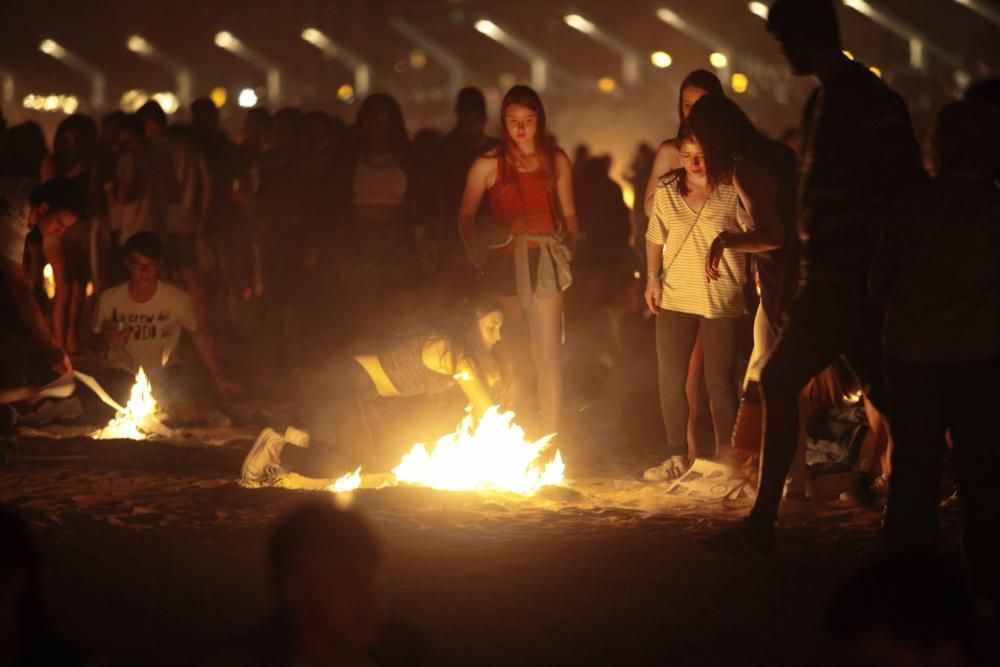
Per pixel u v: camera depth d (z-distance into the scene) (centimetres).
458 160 3788
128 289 2958
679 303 2272
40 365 2731
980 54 13088
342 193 3888
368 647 855
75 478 2269
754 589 1609
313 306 4109
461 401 2584
